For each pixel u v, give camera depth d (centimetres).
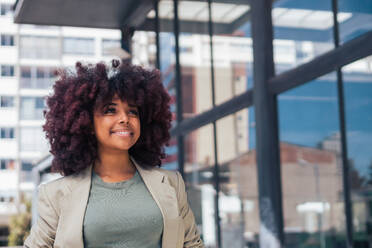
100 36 4081
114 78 184
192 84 754
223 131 676
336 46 470
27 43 4003
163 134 204
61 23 682
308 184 515
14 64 3981
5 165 3850
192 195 787
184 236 195
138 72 194
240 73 639
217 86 694
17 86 3969
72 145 182
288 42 541
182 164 814
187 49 759
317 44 499
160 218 179
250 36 611
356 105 441
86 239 173
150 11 707
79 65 189
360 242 448
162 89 203
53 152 189
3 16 4006
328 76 475
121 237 174
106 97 180
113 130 180
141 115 197
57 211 178
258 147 580
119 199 178
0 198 3800
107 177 185
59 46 4022
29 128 3928
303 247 521
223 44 674
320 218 500
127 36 704
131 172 189
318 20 497
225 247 693
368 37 412
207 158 730
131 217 175
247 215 638
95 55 4078
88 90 182
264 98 571
